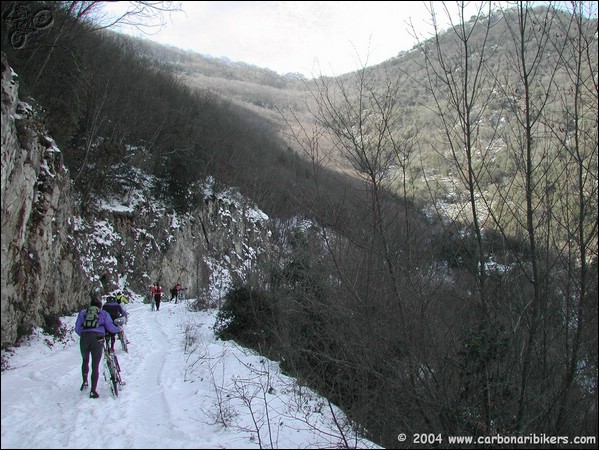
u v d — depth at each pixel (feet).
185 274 122.83
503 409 22.40
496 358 22.58
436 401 23.30
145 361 39.60
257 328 49.03
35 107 56.49
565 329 22.49
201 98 202.90
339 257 27.68
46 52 67.05
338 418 28.89
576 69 20.76
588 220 21.63
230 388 31.68
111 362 28.84
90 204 95.96
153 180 126.00
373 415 27.09
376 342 25.54
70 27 64.54
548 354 23.26
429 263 25.64
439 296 25.52
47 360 37.40
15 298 40.60
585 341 21.35
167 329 59.31
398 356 25.54
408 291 25.30
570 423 22.34
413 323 24.70
